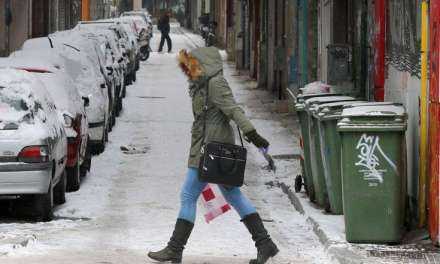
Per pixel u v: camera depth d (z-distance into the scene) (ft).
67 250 42.42
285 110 110.63
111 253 41.91
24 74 53.42
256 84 152.05
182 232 39.42
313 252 43.73
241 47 182.60
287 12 116.37
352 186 43.75
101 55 88.17
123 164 74.54
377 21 59.47
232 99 38.42
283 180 65.98
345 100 53.47
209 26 263.70
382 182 43.73
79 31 105.09
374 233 43.83
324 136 50.70
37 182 48.98
